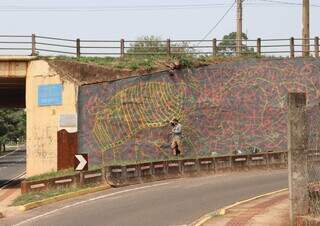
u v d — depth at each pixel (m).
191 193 21.33
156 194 21.36
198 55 34.59
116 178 24.42
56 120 31.47
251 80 33.91
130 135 31.61
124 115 31.64
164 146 31.89
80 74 31.50
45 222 16.50
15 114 114.00
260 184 23.31
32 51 32.41
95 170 23.84
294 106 12.72
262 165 30.05
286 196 19.39
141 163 25.69
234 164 29.11
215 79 33.38
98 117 31.34
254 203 18.19
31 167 32.16
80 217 17.00
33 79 32.28
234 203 18.69
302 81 34.44
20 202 20.25
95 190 23.06
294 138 12.65
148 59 33.53
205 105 32.97
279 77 34.31
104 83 31.64
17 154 102.12
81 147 31.08
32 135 32.25
